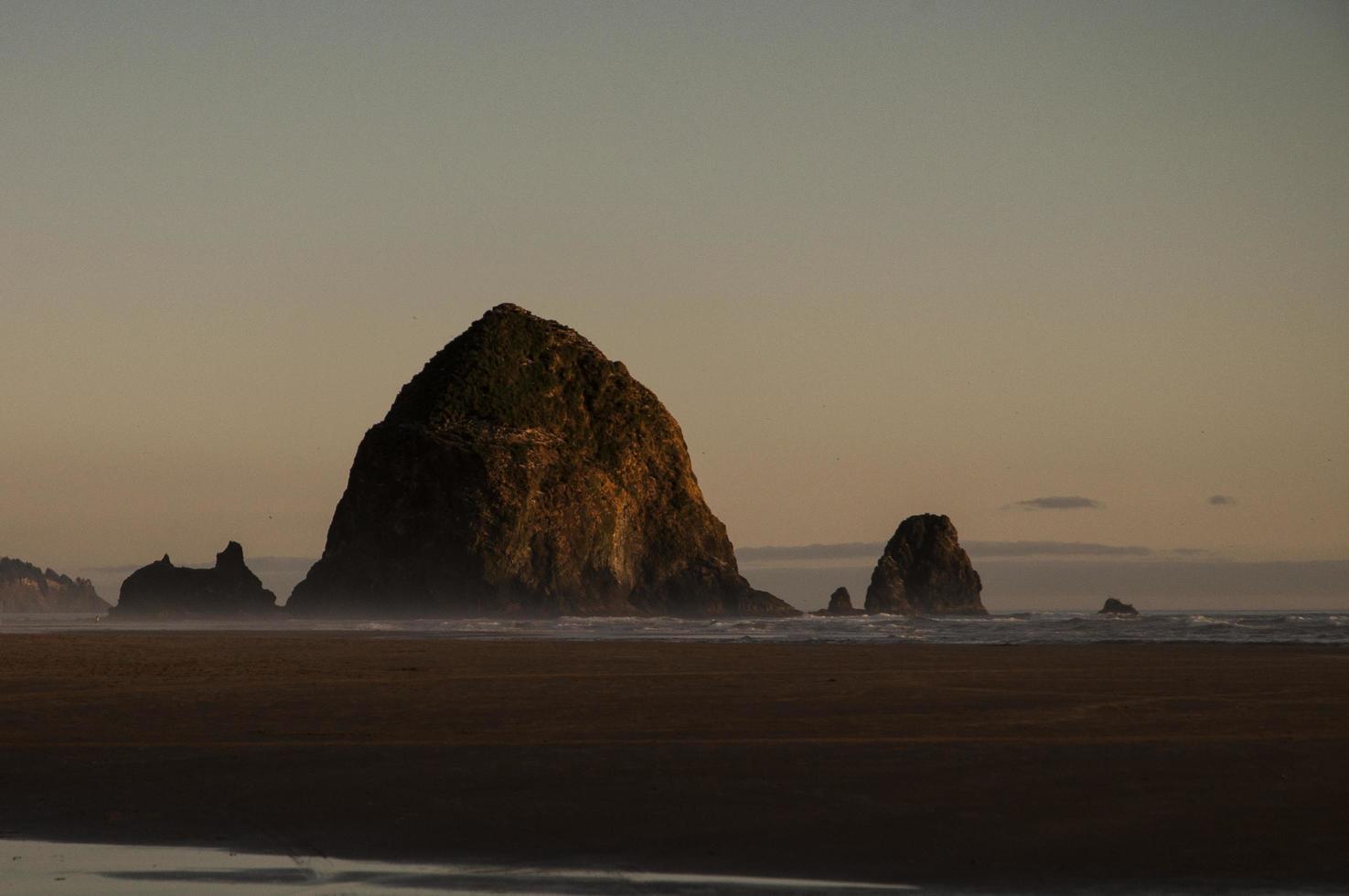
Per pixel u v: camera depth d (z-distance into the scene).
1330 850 22.17
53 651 85.62
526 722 40.25
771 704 45.94
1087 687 53.84
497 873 21.47
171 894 20.38
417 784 29.00
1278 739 35.16
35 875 21.69
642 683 56.41
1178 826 24.09
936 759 31.70
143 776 30.41
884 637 121.94
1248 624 142.75
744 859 22.23
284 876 21.47
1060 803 26.19
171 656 79.00
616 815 25.70
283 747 34.62
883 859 22.00
